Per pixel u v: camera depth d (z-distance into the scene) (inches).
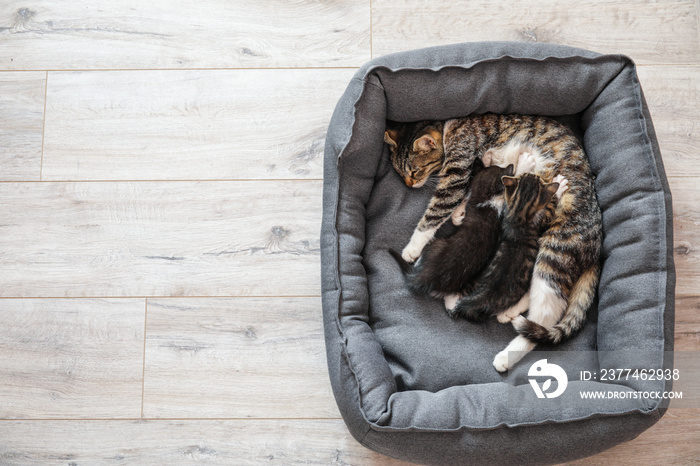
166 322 52.0
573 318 46.9
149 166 54.2
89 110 54.9
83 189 53.9
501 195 48.5
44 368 51.4
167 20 56.0
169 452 50.1
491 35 55.6
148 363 51.4
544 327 46.7
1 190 53.9
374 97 47.4
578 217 47.3
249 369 51.2
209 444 50.3
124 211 53.6
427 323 48.0
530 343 46.7
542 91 47.7
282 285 52.4
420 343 47.3
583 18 55.6
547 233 47.6
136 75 55.4
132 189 53.9
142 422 50.6
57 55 55.7
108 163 54.2
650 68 54.6
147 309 52.2
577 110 49.1
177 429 50.4
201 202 53.7
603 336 45.8
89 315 52.2
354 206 48.1
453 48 48.7
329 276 46.8
